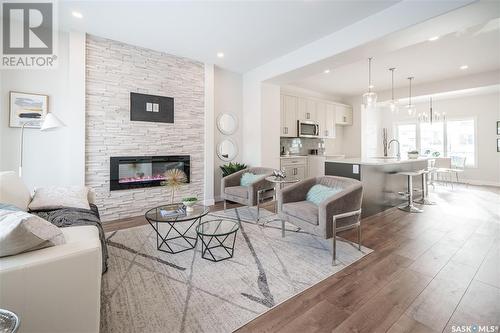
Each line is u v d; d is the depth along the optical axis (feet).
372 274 6.79
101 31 10.57
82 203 8.09
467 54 13.48
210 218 12.00
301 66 12.45
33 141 10.06
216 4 8.57
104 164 11.46
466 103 21.65
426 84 19.26
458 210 13.34
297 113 19.43
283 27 10.27
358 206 8.04
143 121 12.48
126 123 11.98
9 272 3.33
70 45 10.34
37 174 10.15
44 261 3.55
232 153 16.35
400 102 22.94
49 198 7.78
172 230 10.28
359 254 8.04
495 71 16.14
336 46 10.68
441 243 8.89
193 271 6.94
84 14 9.22
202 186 14.75
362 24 9.67
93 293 3.96
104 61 11.31
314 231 7.57
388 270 7.00
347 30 10.23
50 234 4.01
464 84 17.47
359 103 23.61
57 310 3.68
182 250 8.31
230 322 4.94
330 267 7.19
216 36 11.09
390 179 13.74
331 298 5.72
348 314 5.17
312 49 11.80
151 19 9.57
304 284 6.31
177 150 13.66
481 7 7.15
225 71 15.93
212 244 8.83
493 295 5.77
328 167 13.41
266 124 15.85
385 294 5.86
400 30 8.59
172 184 12.82
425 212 13.08
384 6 8.75
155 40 11.50
